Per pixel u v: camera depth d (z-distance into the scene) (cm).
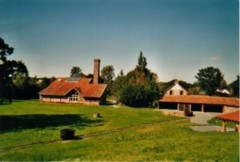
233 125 4606
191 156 2211
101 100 7812
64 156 2302
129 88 7431
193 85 11638
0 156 2372
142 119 5000
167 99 7325
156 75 9281
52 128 3809
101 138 3191
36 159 2241
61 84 8412
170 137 3222
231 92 10819
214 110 7575
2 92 4441
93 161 2102
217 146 2547
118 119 4875
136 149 2494
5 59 4403
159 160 2097
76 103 7875
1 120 4331
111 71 12588
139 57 9388
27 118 4659
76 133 3494
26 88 8869
